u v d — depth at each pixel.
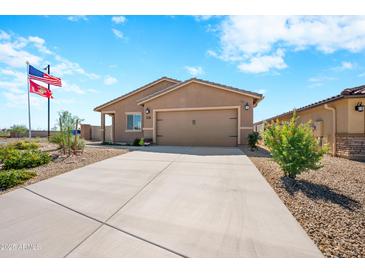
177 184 4.97
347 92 9.48
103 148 11.61
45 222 3.20
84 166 7.04
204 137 13.59
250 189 4.56
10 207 3.79
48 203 3.96
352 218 3.26
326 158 9.95
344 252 2.40
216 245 2.53
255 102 13.69
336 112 10.69
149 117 14.77
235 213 3.40
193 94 13.67
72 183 5.20
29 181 5.41
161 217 3.31
